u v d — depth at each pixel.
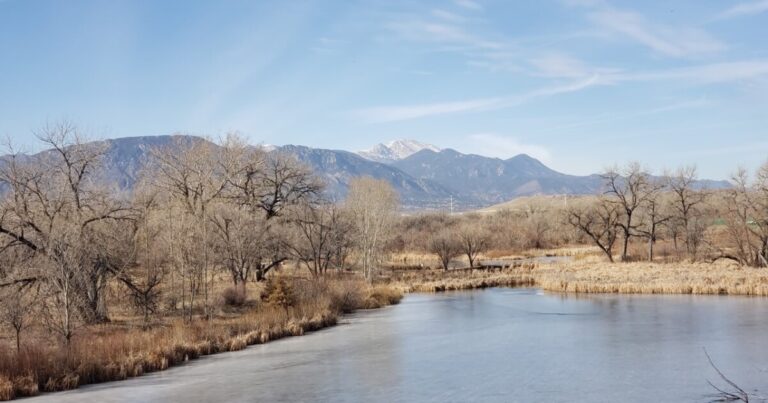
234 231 54.88
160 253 43.97
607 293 61.97
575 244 133.00
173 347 31.94
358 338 38.47
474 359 30.97
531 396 23.58
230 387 25.73
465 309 53.09
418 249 117.00
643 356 30.78
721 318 42.66
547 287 68.19
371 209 75.06
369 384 25.95
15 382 24.88
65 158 39.22
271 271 73.44
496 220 148.25
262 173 64.94
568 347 33.78
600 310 49.50
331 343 36.75
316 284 52.62
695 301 52.81
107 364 28.28
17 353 27.06
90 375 27.14
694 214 89.00
